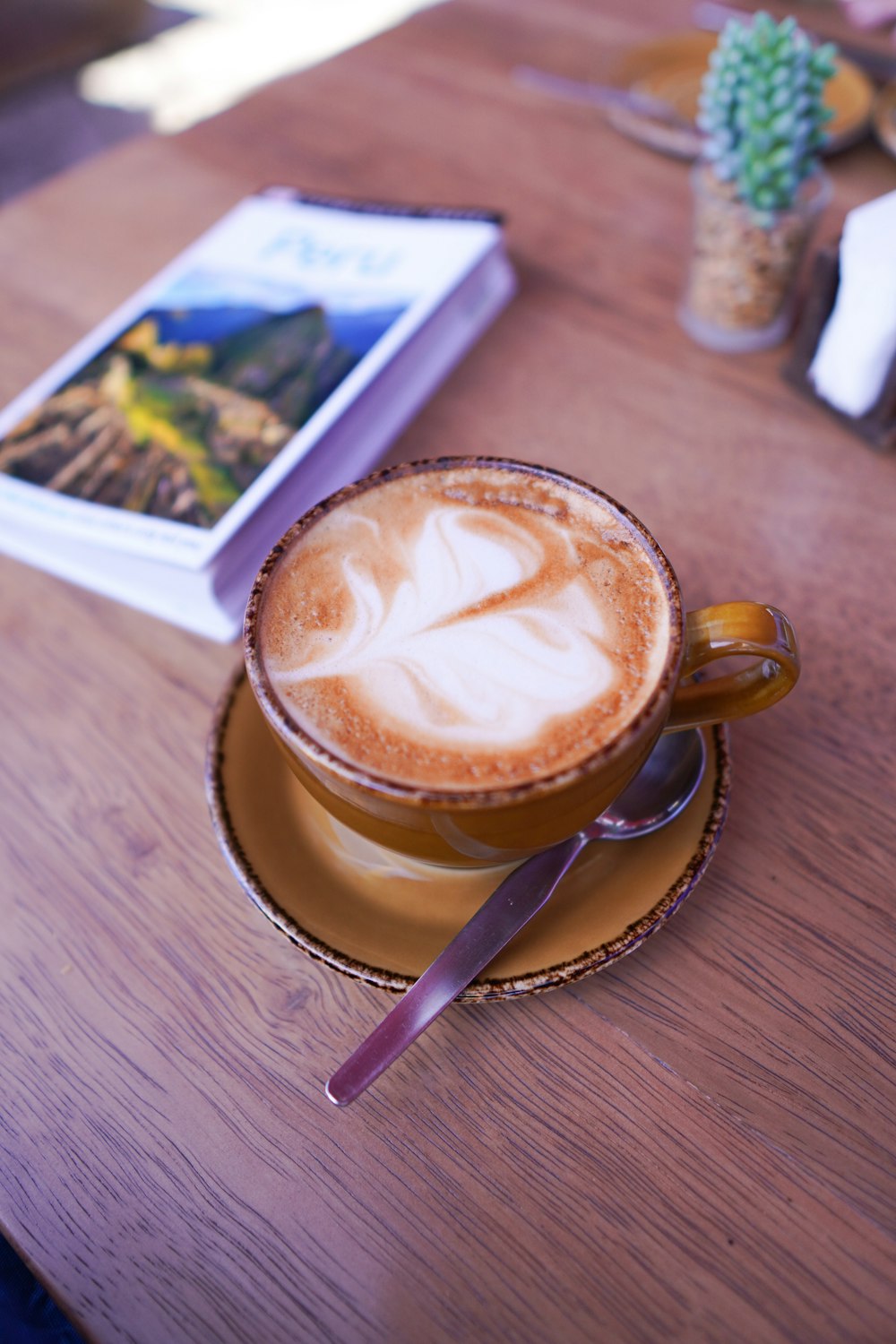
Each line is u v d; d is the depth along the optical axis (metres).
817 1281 0.24
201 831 0.32
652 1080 0.27
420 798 0.24
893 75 0.54
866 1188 0.25
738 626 0.27
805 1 0.63
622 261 0.48
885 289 0.36
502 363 0.44
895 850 0.31
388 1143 0.27
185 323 0.44
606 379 0.43
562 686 0.27
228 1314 0.25
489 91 0.59
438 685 0.27
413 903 0.29
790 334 0.44
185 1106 0.28
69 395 0.42
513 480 0.31
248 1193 0.26
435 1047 0.28
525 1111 0.27
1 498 0.38
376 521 0.30
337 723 0.26
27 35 1.28
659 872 0.28
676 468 0.40
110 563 0.38
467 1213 0.26
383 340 0.41
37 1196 0.27
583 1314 0.24
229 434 0.39
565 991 0.29
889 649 0.35
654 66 0.58
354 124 0.57
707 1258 0.25
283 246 0.47
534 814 0.25
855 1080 0.27
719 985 0.28
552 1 0.66
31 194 0.56
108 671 0.36
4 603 0.39
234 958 0.30
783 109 0.38
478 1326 0.24
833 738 0.33
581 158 0.53
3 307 0.49
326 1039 0.28
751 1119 0.27
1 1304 0.28
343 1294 0.25
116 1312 0.25
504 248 0.48
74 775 0.34
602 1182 0.26
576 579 0.29
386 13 1.75
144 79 1.61
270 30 1.72
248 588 0.37
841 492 0.39
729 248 0.41
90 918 0.31
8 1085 0.28
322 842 0.30
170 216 0.53
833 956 0.29
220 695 0.35
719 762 0.30
